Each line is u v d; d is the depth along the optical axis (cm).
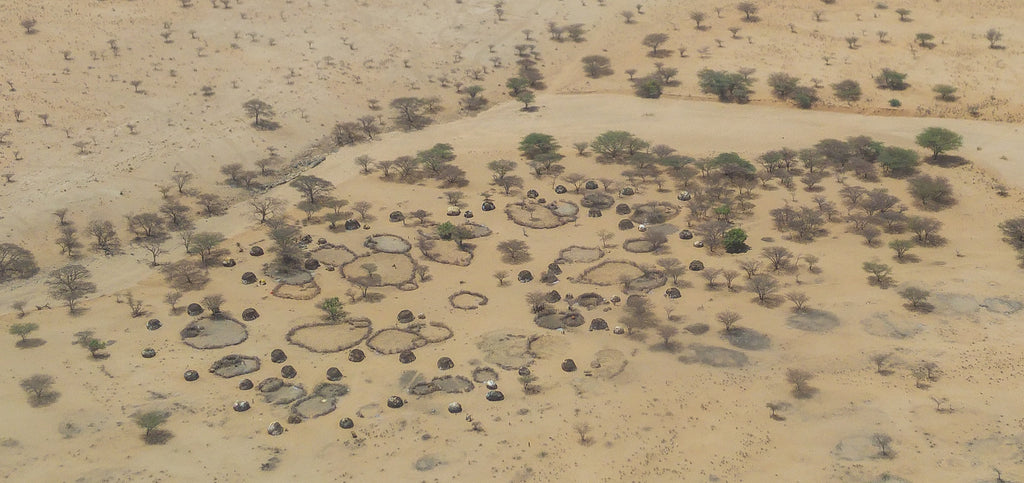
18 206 15700
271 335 12744
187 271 14388
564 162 18088
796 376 11125
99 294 13800
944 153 17575
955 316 12569
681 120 19488
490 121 19862
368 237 15550
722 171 17350
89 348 12244
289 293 13825
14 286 14038
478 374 11794
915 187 16438
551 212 16338
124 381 11594
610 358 12025
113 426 10706
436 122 19850
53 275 13888
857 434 10225
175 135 18225
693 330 12588
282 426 10781
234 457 10231
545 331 12744
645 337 12494
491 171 17762
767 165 17438
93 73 19650
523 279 14100
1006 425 10175
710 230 14975
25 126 17750
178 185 16812
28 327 12406
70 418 10831
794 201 16338
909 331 12269
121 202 16162
